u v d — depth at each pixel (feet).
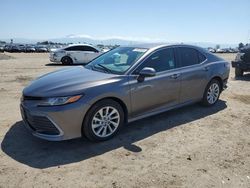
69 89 14.26
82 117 14.29
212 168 12.92
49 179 11.80
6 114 19.86
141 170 12.62
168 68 18.12
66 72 17.24
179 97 18.94
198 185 11.57
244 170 12.82
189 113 20.51
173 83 18.12
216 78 21.89
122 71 16.33
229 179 12.06
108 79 15.43
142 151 14.47
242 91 28.45
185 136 16.46
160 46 18.26
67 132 14.10
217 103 23.40
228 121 19.11
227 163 13.41
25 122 15.48
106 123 15.39
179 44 19.51
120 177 12.03
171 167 12.92
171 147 14.98
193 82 19.62
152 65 17.26
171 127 17.76
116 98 15.51
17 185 11.35
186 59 19.54
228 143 15.64
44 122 14.17
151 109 17.38
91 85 14.74
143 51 17.61
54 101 13.85
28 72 42.47
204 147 15.06
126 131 16.99
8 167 12.69
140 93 16.37
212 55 21.94
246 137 16.53
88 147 14.80
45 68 49.29
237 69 38.04
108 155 13.97
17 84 31.24
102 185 11.44
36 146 14.88
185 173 12.44
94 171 12.48
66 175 12.12
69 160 13.43
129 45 19.62
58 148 14.66
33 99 14.53
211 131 17.30
